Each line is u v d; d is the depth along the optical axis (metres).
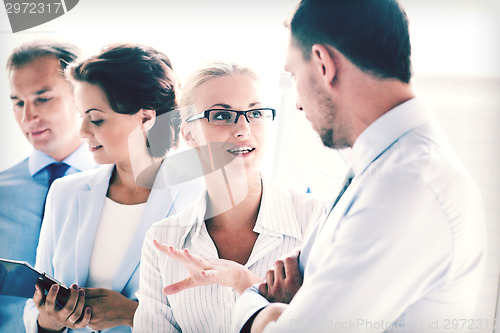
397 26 1.23
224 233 1.54
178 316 1.52
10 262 1.58
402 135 1.14
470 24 1.51
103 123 1.59
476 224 1.11
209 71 1.54
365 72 1.23
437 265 1.04
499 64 1.49
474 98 1.50
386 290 1.04
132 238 1.59
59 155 1.62
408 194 1.04
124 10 1.58
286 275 1.30
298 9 1.32
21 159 1.63
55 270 1.62
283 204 1.52
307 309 1.07
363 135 1.21
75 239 1.61
